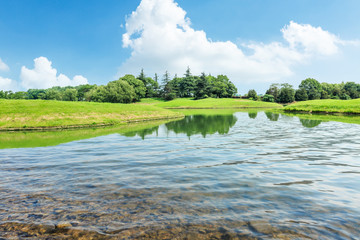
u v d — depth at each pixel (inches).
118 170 315.3
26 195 227.0
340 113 1584.6
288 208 195.8
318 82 5979.3
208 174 294.4
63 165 344.2
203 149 462.6
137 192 232.8
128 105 1696.6
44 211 192.7
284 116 1443.2
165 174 295.6
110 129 868.0
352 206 199.9
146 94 6136.8
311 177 280.5
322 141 537.3
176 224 169.3
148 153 428.8
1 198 219.8
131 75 5679.1
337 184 255.4
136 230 162.1
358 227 165.0
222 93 5969.5
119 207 198.4
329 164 339.9
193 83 6190.9
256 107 3671.3
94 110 1296.8
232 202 207.5
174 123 1079.0
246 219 176.4
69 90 5777.6
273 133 687.7
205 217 179.6
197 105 3846.0
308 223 170.9
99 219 178.4
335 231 159.9
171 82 6540.4
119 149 468.8
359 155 394.9
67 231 162.2
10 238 154.6
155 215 183.3
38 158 390.3
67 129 904.3
